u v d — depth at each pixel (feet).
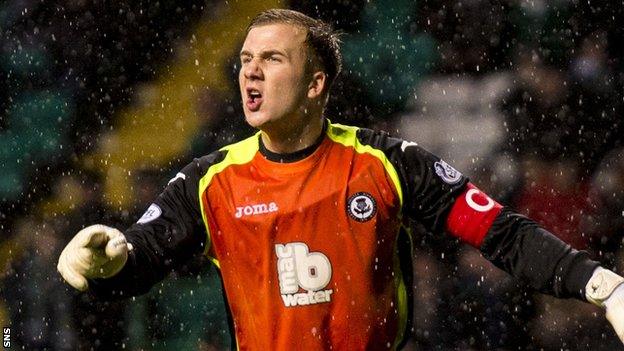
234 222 41.52
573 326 80.23
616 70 88.94
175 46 91.97
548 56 89.25
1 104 89.81
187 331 81.66
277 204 41.24
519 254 40.42
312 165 41.55
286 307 41.29
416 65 90.79
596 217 84.23
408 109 90.43
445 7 90.94
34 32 90.38
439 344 81.66
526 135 87.40
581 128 86.79
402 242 42.45
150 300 82.02
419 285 82.23
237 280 41.93
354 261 41.11
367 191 41.29
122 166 89.30
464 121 88.79
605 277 38.45
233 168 41.98
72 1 91.04
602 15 89.04
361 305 41.27
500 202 86.12
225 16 92.73
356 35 91.76
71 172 88.89
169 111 90.84
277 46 41.19
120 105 90.68
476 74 89.66
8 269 85.30
